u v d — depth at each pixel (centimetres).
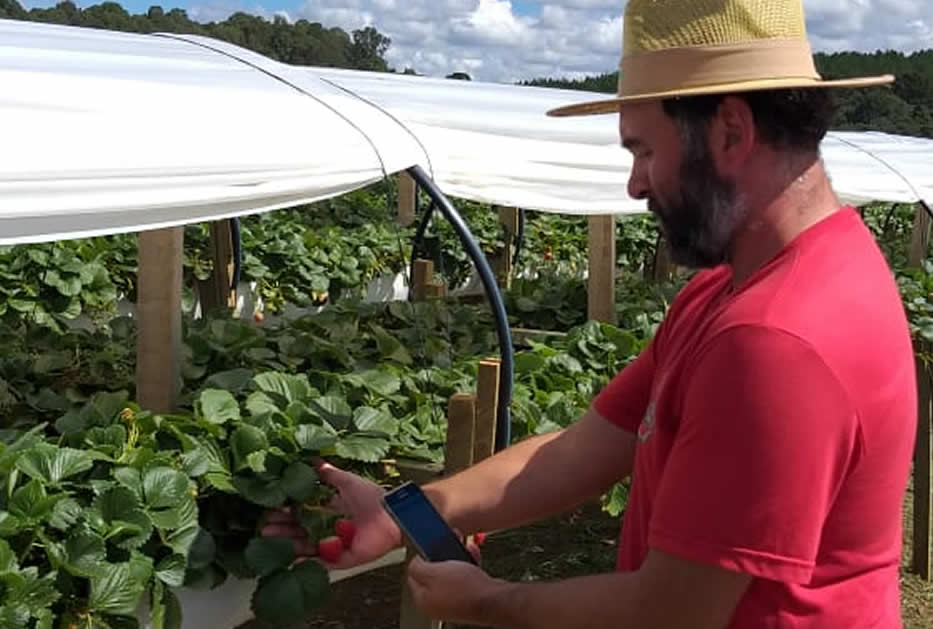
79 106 216
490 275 291
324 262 718
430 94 387
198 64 286
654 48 139
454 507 185
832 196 141
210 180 226
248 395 299
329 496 245
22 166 196
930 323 480
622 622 137
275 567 237
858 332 128
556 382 383
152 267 290
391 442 286
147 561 221
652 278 817
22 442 243
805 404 124
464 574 156
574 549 495
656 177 141
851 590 136
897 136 811
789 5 138
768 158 136
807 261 132
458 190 334
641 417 177
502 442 293
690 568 129
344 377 335
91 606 211
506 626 150
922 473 479
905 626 440
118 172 210
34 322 535
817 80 135
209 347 361
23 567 215
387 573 462
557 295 544
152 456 240
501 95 430
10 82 212
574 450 183
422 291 537
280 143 246
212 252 542
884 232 1091
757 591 134
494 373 283
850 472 131
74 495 229
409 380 351
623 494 343
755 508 125
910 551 514
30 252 556
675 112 137
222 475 245
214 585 239
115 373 358
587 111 164
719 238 137
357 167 263
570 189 371
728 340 128
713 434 127
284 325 429
